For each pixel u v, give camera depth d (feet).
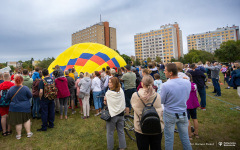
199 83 17.72
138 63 306.14
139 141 7.98
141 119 7.40
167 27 342.64
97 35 278.46
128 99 17.35
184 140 8.15
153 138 7.91
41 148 11.89
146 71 15.30
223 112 17.66
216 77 25.17
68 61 34.12
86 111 18.53
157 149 7.85
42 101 14.76
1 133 14.69
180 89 8.02
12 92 12.94
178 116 7.97
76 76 24.39
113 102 10.21
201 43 417.28
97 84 18.72
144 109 7.52
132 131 13.87
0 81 15.39
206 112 17.90
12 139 13.39
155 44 359.46
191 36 433.07
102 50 36.88
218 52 123.54
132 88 17.25
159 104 8.02
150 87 7.94
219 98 23.81
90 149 11.59
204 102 18.13
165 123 8.43
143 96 7.79
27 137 13.64
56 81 17.07
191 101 11.89
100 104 19.49
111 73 19.13
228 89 30.55
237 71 17.53
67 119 17.92
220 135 12.73
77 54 34.91
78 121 17.22
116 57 37.60
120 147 10.71
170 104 8.15
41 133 14.34
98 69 32.89
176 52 343.05
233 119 15.69
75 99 23.34
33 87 17.95
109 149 10.57
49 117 15.48
